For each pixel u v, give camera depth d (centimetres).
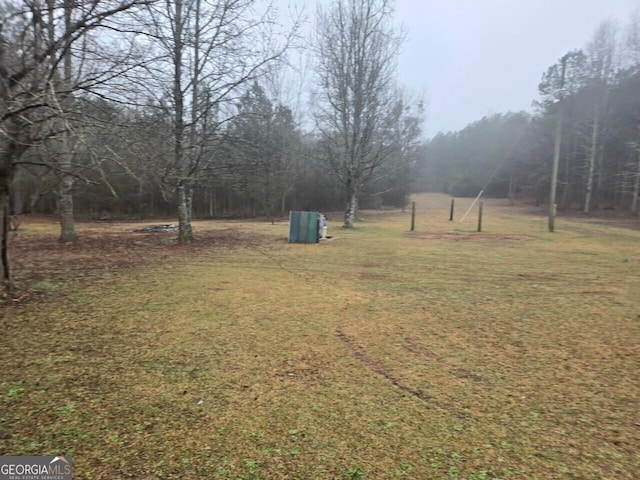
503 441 263
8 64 552
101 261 1013
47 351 412
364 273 875
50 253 1157
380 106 2206
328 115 2202
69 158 716
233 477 225
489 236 1711
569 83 4034
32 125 532
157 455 244
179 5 1067
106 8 588
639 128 3406
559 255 1157
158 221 2959
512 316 559
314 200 4116
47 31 566
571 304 626
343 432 271
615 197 4028
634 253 1197
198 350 419
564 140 4234
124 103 638
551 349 435
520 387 343
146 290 691
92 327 490
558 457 247
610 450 255
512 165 5906
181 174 1278
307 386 340
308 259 1066
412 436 268
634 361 403
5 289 636
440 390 336
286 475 227
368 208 4494
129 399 313
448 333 485
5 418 283
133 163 888
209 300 627
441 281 797
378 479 225
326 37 2097
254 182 2698
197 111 1216
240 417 289
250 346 432
